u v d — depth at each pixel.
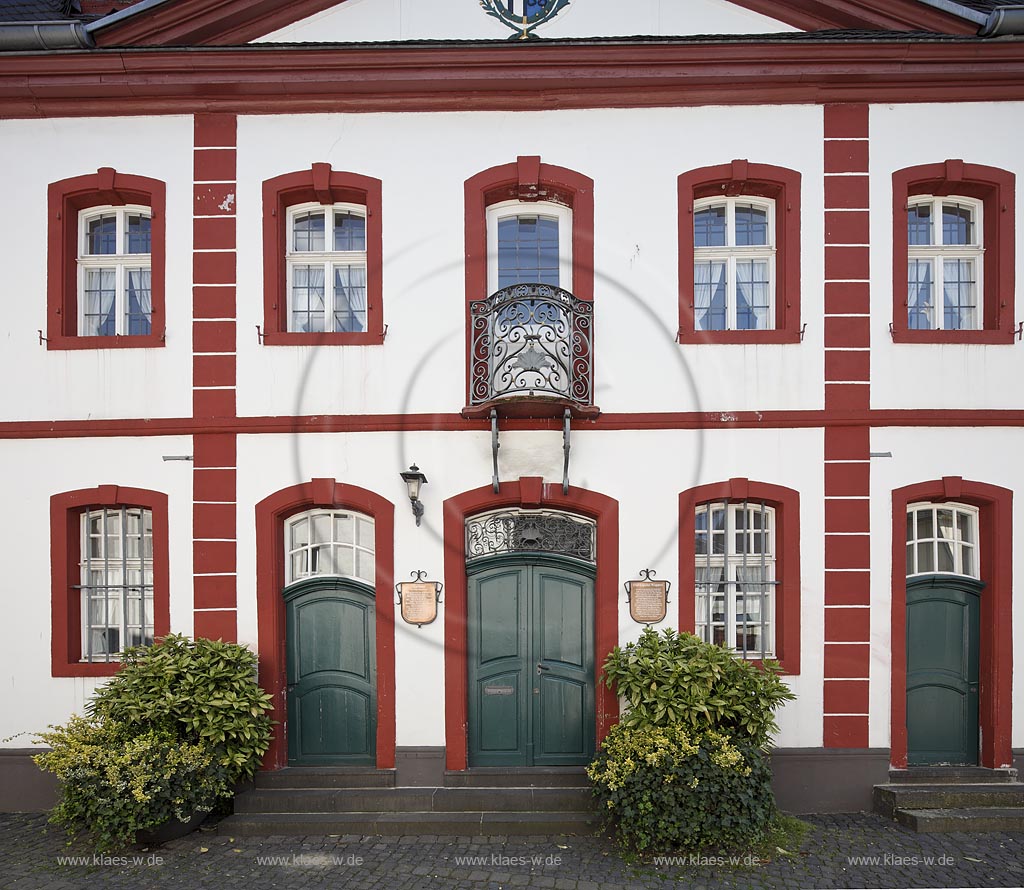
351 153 6.73
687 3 6.91
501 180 6.68
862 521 6.55
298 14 6.89
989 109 6.73
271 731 6.46
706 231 7.00
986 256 6.87
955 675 6.68
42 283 6.78
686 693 5.61
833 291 6.65
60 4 7.38
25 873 5.23
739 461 6.59
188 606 6.61
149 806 5.44
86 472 6.70
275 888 5.00
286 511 6.68
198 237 6.72
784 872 5.20
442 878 5.14
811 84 6.63
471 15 6.91
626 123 6.72
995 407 6.62
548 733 6.60
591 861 5.36
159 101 6.73
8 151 6.82
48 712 6.61
